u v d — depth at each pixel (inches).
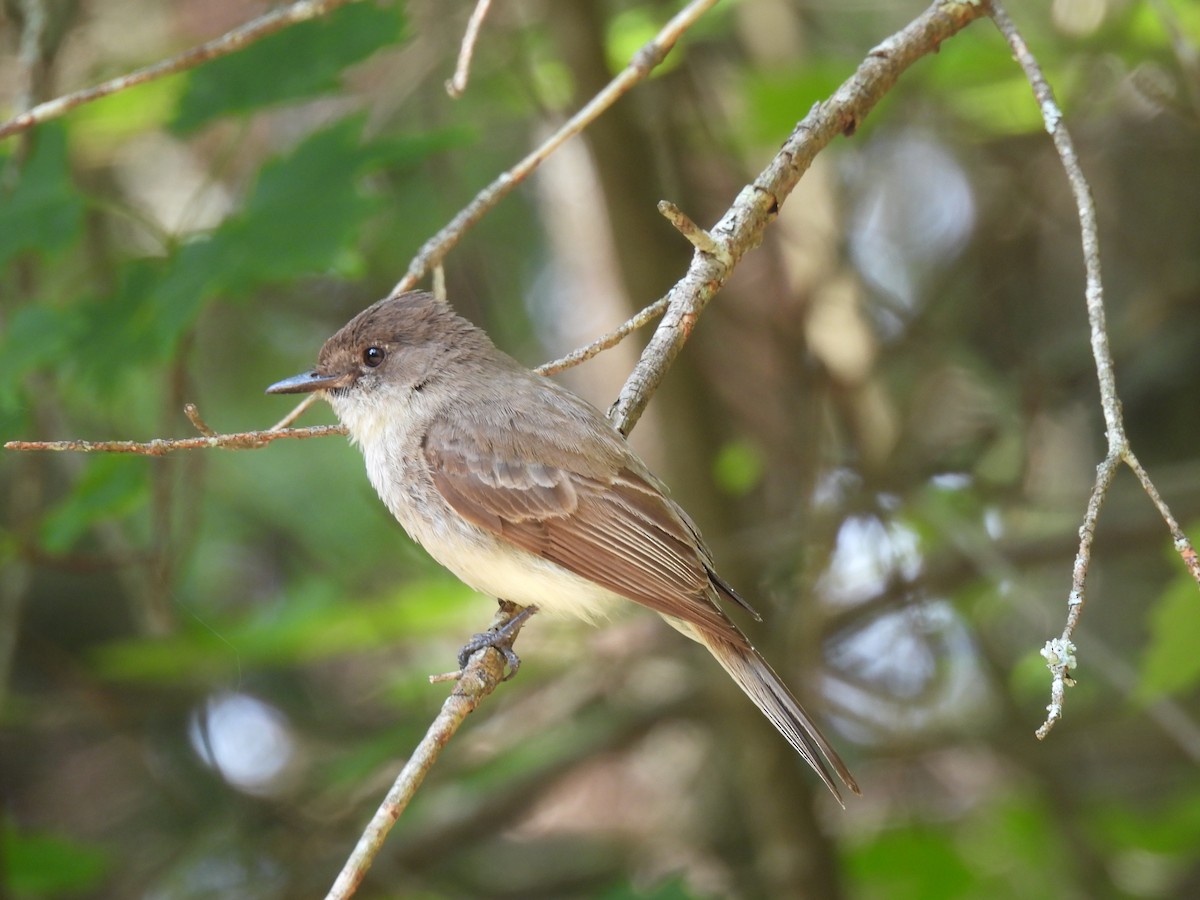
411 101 530.9
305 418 520.7
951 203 557.0
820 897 421.4
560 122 443.5
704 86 501.0
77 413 445.7
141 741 493.7
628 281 442.6
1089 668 490.0
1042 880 446.9
